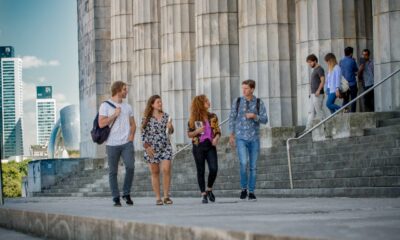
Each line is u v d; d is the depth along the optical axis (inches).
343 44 1218.6
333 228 337.4
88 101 2591.0
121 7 2186.3
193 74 1739.7
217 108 1545.3
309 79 1241.4
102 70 2487.7
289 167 937.5
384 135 900.6
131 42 2178.9
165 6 1765.5
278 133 1218.0
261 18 1405.0
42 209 682.2
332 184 884.0
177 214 526.9
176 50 1744.6
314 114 1121.4
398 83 1102.4
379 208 540.7
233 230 326.6
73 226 528.1
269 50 1400.1
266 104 1400.1
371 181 813.2
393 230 324.8
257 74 1405.0
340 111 1052.5
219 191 1098.7
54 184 2166.6
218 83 1547.7
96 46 2488.9
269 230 325.7
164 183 796.6
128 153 777.6
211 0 1552.7
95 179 1930.4
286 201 762.8
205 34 1556.3
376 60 1128.8
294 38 1407.5
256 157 833.5
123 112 778.8
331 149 970.1
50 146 5600.4
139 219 453.7
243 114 829.8
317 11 1224.2
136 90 1959.9
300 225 361.1
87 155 2603.3
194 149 812.0
